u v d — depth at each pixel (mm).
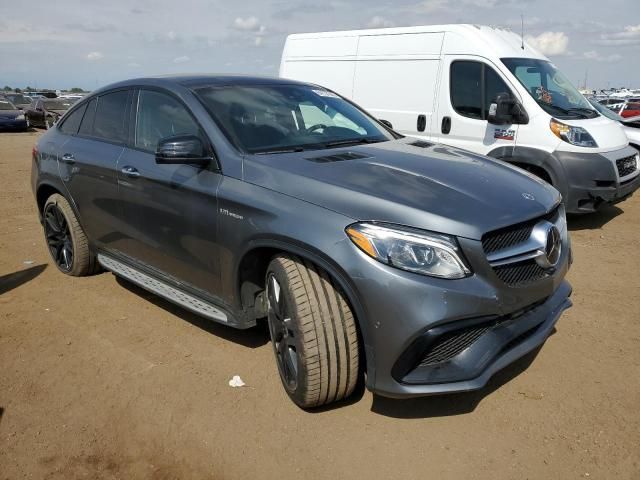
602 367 3484
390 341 2615
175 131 3811
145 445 2904
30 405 3275
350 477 2646
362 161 3301
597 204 6777
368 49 8406
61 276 5363
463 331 2639
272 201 3031
